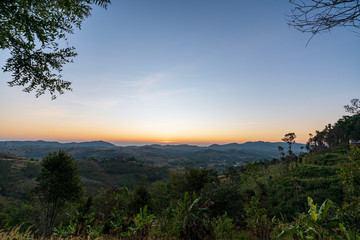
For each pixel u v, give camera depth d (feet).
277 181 133.28
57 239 24.41
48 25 13.79
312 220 15.99
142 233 25.85
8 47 13.46
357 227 13.57
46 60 14.93
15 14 11.94
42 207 56.13
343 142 233.14
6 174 289.33
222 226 27.81
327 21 5.36
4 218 76.54
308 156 225.56
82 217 32.37
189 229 25.35
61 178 55.62
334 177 107.96
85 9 15.02
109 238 26.13
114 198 51.44
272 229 28.02
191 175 83.82
